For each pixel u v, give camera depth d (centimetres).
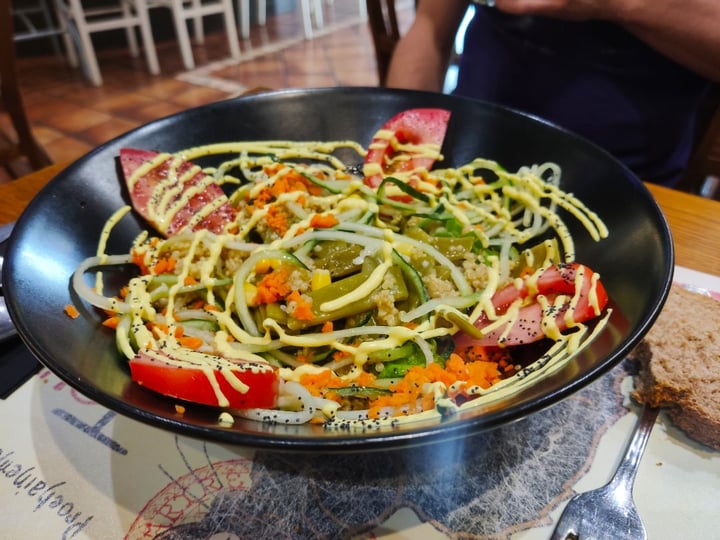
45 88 398
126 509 78
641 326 73
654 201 98
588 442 88
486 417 63
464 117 139
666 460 85
